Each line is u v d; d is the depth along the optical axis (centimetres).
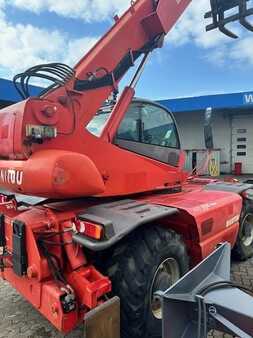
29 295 256
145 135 329
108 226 216
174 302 168
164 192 360
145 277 243
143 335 248
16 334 279
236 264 436
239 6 329
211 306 167
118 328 199
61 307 220
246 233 454
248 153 1747
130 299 239
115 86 288
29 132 223
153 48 310
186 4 330
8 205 302
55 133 236
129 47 295
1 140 248
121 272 242
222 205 344
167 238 265
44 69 248
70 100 253
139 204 279
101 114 291
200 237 304
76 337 275
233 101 1548
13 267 261
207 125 369
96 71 274
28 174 216
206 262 193
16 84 261
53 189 207
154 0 303
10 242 284
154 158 338
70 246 240
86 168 223
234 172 1744
